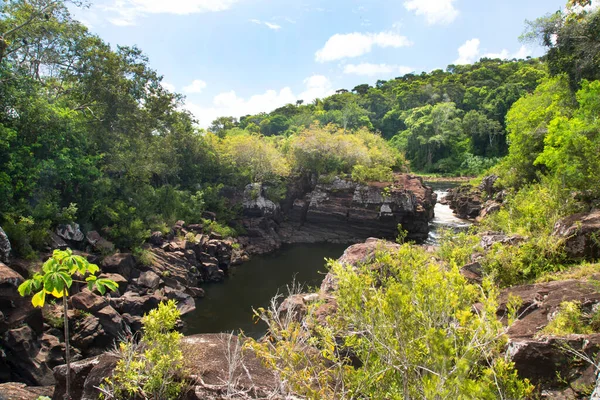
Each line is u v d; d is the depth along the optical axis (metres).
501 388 3.46
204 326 17.14
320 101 106.06
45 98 20.50
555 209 11.78
